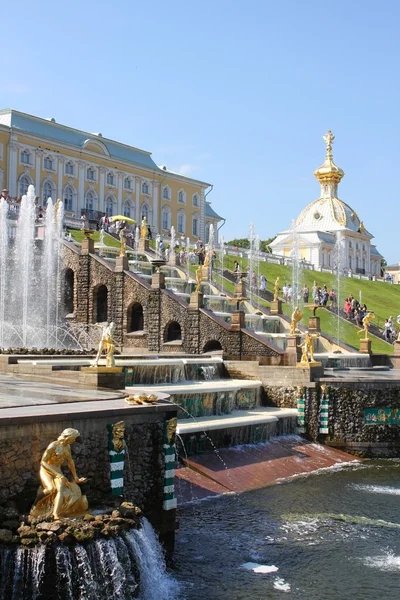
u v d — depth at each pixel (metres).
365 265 141.88
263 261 83.50
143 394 20.28
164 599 15.83
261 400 34.97
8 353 31.34
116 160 104.25
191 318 41.22
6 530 13.78
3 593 13.42
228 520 21.73
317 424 33.84
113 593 14.23
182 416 28.97
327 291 72.06
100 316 46.41
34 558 13.50
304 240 126.81
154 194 111.62
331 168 137.75
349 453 33.81
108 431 16.92
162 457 18.50
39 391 21.19
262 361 38.03
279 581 17.30
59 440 15.01
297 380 34.25
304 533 20.83
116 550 14.45
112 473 16.86
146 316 43.41
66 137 98.00
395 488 26.66
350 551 19.42
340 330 59.03
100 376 22.91
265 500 24.16
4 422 14.75
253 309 51.84
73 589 13.73
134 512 15.62
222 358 37.91
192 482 24.48
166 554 18.50
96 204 101.12
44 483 14.78
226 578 17.33
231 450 28.34
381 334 60.41
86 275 46.22
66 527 14.11
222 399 31.36
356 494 25.50
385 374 39.78
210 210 130.88
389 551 19.48
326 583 17.27
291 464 29.33
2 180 88.00
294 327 38.12
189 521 21.44
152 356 34.69
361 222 141.25
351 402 34.16
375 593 16.78
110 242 65.75
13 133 88.94
